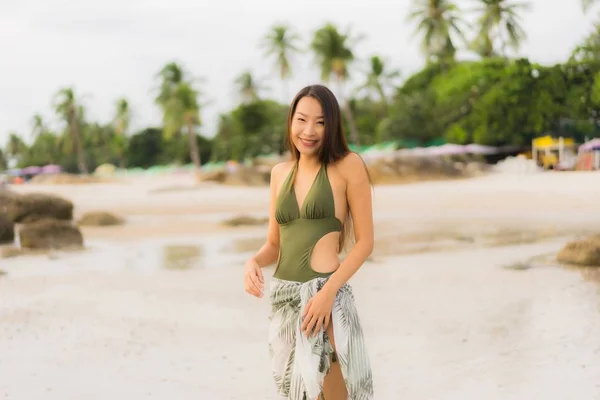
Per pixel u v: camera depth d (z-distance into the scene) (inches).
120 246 508.4
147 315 235.9
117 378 160.9
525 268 303.4
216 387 151.9
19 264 413.1
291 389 86.5
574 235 431.8
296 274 90.0
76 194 1417.3
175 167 3742.6
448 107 1957.4
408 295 252.8
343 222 92.3
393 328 201.3
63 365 173.3
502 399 135.9
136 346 191.8
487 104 1692.9
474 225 533.6
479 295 245.8
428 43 2159.2
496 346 175.5
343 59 2070.6
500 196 806.5
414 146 2011.6
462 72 2036.2
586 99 1483.8
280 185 95.1
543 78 1599.4
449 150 1753.2
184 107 2539.4
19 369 170.4
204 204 997.8
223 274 331.9
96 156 4308.6
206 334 204.2
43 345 195.0
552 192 804.0
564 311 211.6
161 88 2576.3
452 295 248.4
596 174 1051.9
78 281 328.5
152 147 4089.6
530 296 238.4
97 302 265.1
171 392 149.2
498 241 417.7
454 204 754.2
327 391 89.8
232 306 247.8
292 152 94.0
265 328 210.4
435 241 434.6
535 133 1664.6
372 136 2576.3
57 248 496.7
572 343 173.9
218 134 3585.1
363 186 89.6
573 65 1524.4
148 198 1197.1
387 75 2426.2
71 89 3129.9
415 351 174.9
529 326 195.0
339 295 88.6
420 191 1004.6
